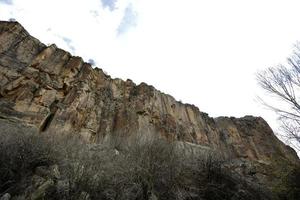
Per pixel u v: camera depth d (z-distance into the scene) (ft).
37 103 41.98
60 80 50.37
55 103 45.24
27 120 37.91
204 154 38.81
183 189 26.61
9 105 38.06
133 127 50.03
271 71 31.63
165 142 34.09
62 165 22.56
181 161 31.17
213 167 33.09
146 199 22.20
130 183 22.54
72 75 53.72
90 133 44.91
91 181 20.63
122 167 24.91
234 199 28.68
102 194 20.07
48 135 28.73
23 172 20.77
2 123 33.42
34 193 18.20
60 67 53.57
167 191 24.63
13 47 47.44
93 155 26.55
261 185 37.45
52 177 20.26
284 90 29.71
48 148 24.52
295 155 62.03
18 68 44.83
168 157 29.53
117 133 47.39
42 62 50.34
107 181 21.71
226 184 31.22
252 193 32.24
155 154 29.07
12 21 51.93
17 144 23.45
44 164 22.89
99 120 49.70
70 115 44.55
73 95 49.11
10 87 40.68
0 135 25.46
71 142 29.22
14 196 17.62
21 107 39.17
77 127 44.11
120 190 21.09
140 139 36.78
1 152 21.65
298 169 32.63
